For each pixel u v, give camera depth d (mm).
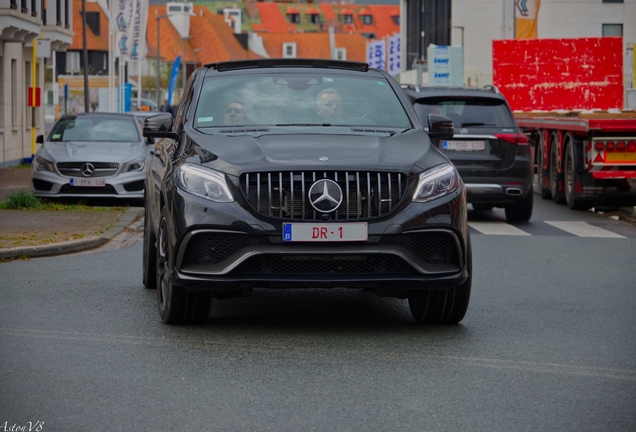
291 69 8945
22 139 34625
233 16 180000
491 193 16531
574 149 19266
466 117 16719
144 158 19109
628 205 19578
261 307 8727
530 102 28656
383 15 193500
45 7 37938
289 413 5402
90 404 5547
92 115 21000
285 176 7055
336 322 8031
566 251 13234
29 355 6730
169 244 7301
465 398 5750
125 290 9531
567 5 64938
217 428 5121
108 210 17484
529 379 6215
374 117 8430
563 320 8250
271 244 7000
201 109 8383
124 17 52188
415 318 8078
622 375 6348
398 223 7074
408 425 5199
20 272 10727
